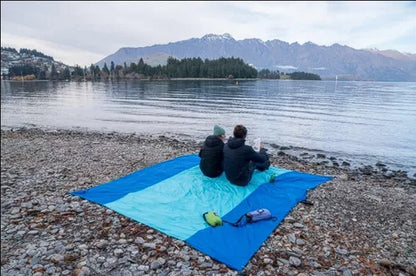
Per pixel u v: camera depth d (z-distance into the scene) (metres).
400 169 11.86
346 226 5.81
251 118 24.38
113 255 4.68
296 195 7.16
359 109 29.97
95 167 9.67
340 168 11.38
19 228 5.54
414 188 8.96
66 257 4.60
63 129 19.97
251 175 7.39
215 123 22.03
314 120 23.08
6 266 4.39
